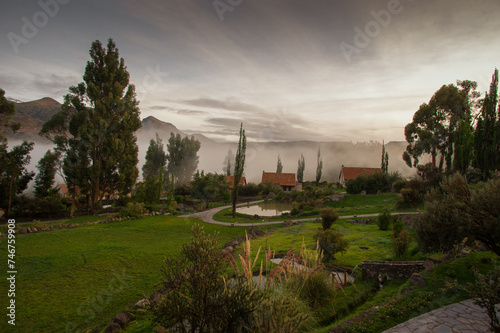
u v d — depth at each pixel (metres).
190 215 35.59
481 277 6.16
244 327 5.99
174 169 74.44
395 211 29.31
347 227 24.03
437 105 43.31
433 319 7.05
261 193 59.34
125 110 39.72
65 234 21.89
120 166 38.88
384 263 11.34
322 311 8.51
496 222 8.09
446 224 9.23
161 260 15.89
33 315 9.55
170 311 5.86
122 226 26.22
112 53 39.16
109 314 9.77
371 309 7.88
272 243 19.55
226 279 7.45
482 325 6.70
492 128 36.31
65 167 34.56
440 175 35.78
